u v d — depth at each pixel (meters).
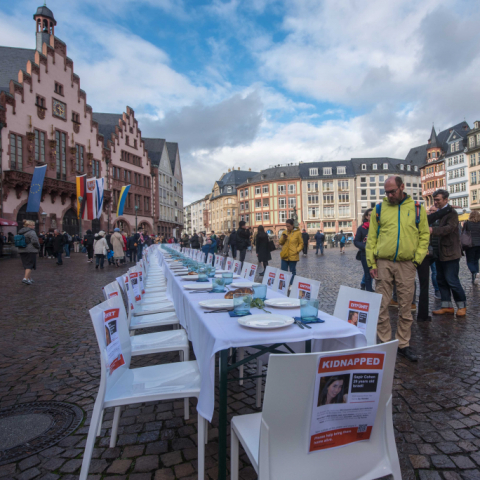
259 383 3.04
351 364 1.47
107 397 2.17
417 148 79.94
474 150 55.09
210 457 2.37
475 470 2.19
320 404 1.44
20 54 36.94
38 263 19.95
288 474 1.43
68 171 34.22
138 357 4.48
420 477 2.13
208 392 2.00
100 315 2.27
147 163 49.81
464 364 3.81
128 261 22.12
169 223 59.59
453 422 2.71
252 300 2.83
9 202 27.69
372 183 72.38
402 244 3.90
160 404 3.19
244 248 13.59
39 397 3.34
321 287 9.23
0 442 2.60
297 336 2.15
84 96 36.56
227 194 84.56
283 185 72.62
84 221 35.97
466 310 6.21
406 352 4.01
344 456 1.52
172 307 4.75
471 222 8.54
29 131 29.62
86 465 1.94
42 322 6.23
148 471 2.25
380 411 1.59
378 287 4.14
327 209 72.00
